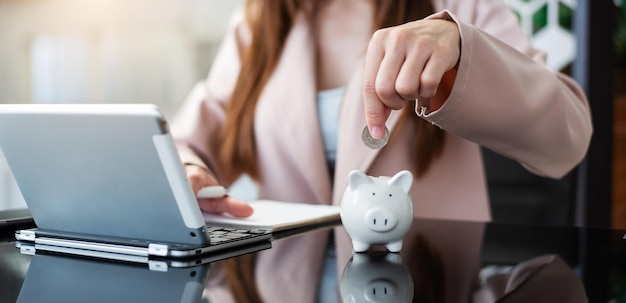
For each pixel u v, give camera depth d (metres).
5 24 2.24
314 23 1.53
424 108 0.78
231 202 0.91
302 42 1.52
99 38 2.18
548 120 0.89
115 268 0.60
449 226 0.91
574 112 1.03
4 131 0.66
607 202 1.50
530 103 0.85
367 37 1.48
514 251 0.71
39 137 0.64
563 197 1.46
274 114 1.52
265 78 1.54
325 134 1.51
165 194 0.62
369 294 0.53
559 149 0.96
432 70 0.65
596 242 0.76
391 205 0.69
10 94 2.27
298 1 1.53
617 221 2.00
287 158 1.51
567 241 0.77
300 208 1.02
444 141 1.40
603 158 1.49
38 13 2.22
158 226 0.66
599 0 1.47
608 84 1.49
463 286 0.56
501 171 1.46
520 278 0.58
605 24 1.48
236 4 2.00
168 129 0.58
